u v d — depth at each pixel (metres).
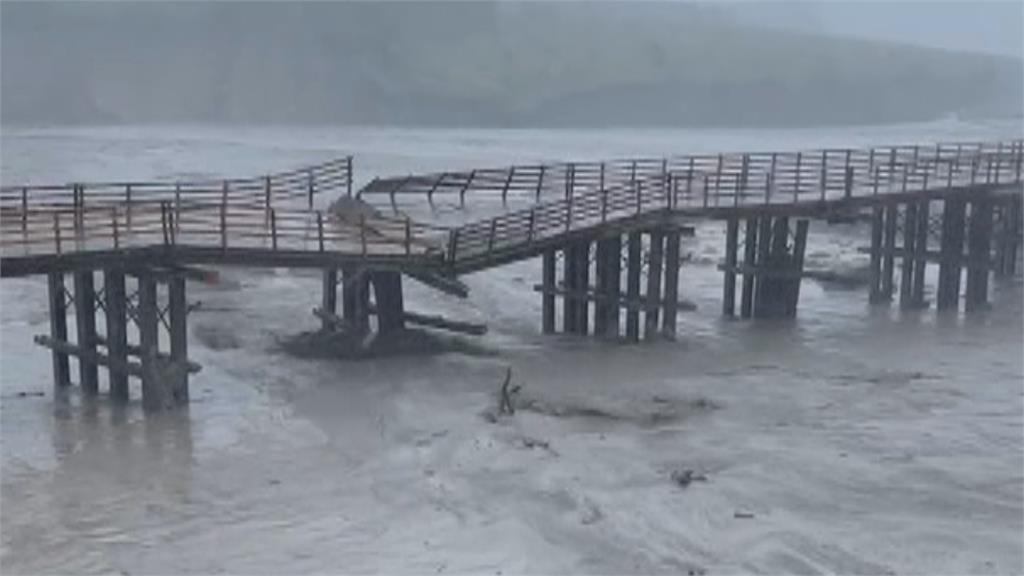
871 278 77.19
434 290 75.75
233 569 34.53
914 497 40.56
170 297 49.47
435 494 40.12
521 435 46.28
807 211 68.50
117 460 43.88
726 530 37.12
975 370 59.25
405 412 49.50
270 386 53.97
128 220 50.19
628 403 50.97
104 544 36.34
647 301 63.28
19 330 64.56
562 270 82.75
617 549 35.53
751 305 71.31
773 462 43.66
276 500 39.94
